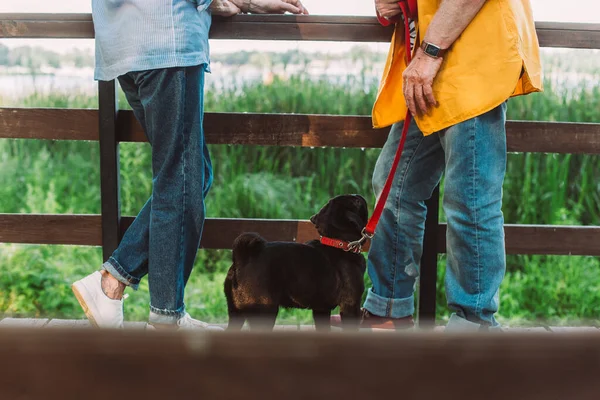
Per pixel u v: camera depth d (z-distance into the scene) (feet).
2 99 15.21
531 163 14.24
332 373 0.98
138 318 11.37
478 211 5.92
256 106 14.56
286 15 7.52
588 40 7.60
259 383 0.98
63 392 0.97
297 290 6.26
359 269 6.59
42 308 11.67
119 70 6.21
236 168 14.19
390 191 6.88
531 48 5.88
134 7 6.12
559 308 12.04
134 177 13.93
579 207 13.91
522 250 8.04
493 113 5.88
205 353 0.98
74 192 14.32
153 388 0.97
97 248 13.47
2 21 7.51
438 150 6.68
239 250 6.19
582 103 14.87
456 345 1.00
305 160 14.32
